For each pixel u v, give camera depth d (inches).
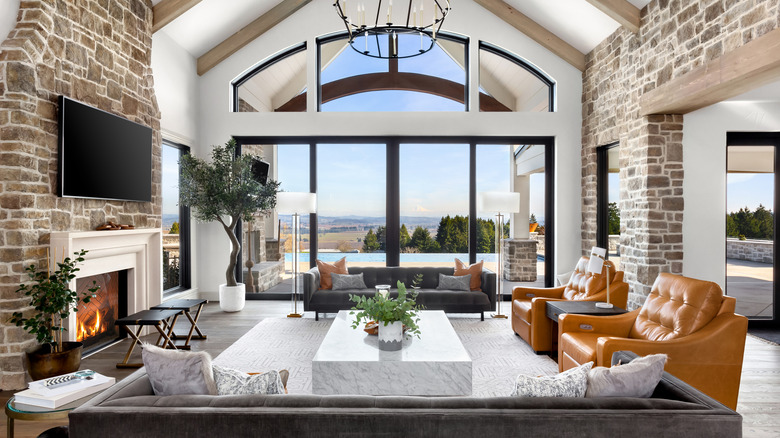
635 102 225.3
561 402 67.4
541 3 261.0
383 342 140.0
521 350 185.5
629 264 231.0
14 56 139.3
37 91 145.9
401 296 143.5
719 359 119.9
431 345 145.8
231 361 170.9
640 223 220.2
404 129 292.7
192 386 74.7
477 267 249.1
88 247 165.9
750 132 220.5
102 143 175.9
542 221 301.3
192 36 263.0
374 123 292.4
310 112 292.5
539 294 211.6
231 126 291.4
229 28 277.1
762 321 224.5
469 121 291.7
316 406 66.6
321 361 129.9
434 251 301.0
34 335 144.3
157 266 211.2
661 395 76.9
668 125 214.7
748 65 149.2
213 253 292.5
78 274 163.3
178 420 64.1
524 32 286.0
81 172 163.8
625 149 235.3
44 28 148.6
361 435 63.3
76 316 171.9
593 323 148.2
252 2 264.5
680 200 214.2
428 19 290.0
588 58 281.0
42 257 148.1
